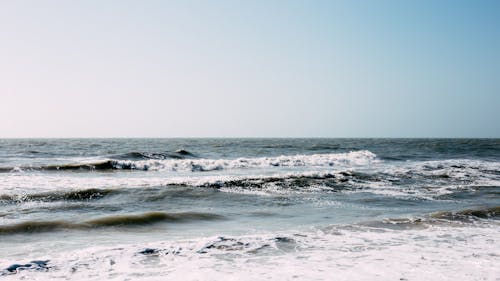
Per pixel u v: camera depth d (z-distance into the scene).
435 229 9.00
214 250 7.02
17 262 6.04
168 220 9.73
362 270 5.86
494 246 7.49
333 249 7.19
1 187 14.07
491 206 11.70
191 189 14.13
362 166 25.06
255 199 13.01
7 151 37.66
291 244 7.54
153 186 14.47
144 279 5.41
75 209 10.98
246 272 5.75
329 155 30.25
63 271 5.76
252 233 8.56
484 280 5.39
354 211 11.34
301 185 15.70
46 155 32.50
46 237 7.95
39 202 11.77
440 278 5.46
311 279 5.42
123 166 22.19
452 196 14.10
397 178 18.16
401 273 5.71
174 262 6.28
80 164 21.36
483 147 54.53
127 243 7.59
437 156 35.88
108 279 5.43
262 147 52.50
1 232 8.12
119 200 12.39
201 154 36.41
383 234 8.48
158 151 40.66
